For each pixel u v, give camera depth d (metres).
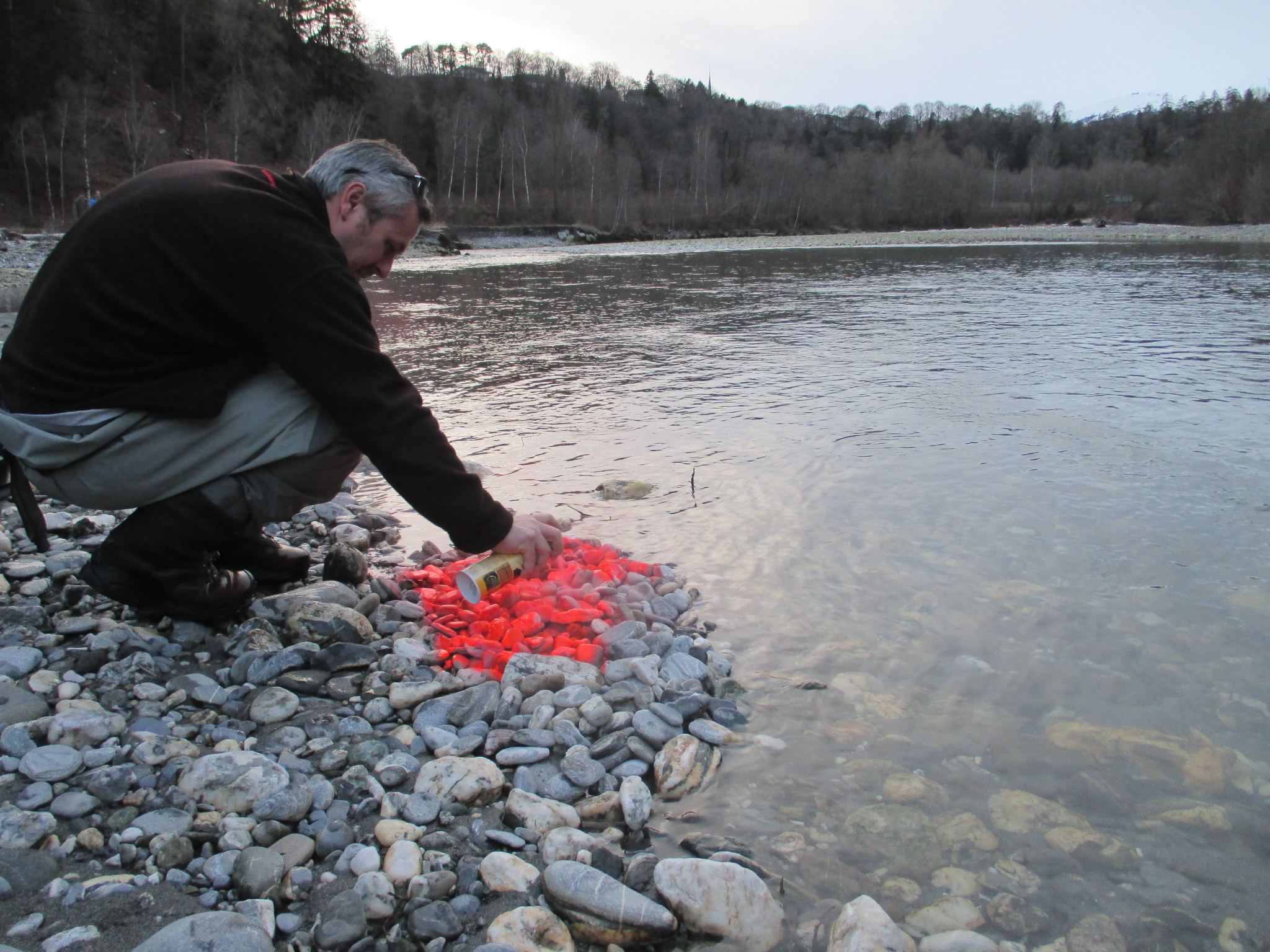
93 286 1.69
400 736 1.83
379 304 10.62
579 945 1.30
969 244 31.56
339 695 1.96
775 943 1.31
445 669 2.11
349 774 1.66
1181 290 11.06
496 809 1.62
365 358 1.80
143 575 2.00
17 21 37.53
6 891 1.32
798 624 2.35
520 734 1.80
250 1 55.59
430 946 1.28
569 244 44.66
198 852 1.45
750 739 1.84
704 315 9.35
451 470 1.92
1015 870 1.44
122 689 1.89
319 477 2.05
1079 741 1.79
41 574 2.48
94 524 2.97
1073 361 5.98
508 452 4.03
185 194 1.70
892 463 3.77
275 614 2.25
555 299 11.38
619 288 13.26
